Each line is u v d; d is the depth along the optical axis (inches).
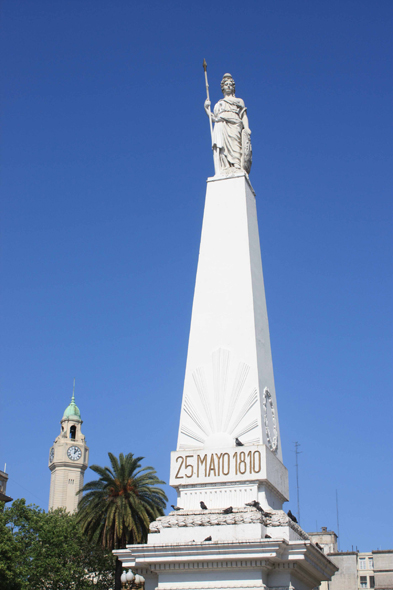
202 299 1133.1
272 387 1123.3
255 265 1169.4
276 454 1074.7
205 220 1186.0
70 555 2689.5
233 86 1300.4
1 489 3914.9
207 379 1077.1
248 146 1248.2
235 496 983.6
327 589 2687.0
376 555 2586.1
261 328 1128.2
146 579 960.3
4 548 1920.5
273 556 868.6
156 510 1989.4
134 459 2052.2
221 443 1031.0
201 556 898.1
